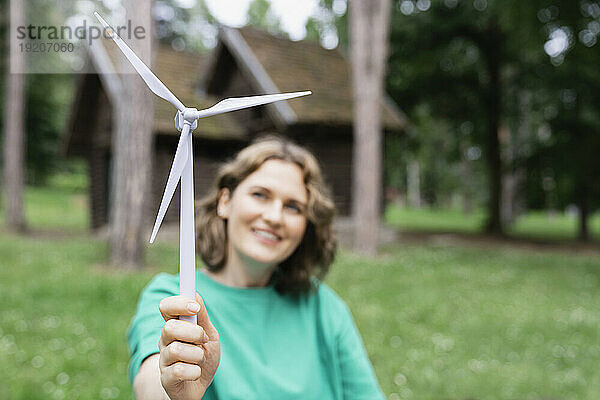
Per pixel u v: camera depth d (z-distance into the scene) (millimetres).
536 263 11258
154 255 9812
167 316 882
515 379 4309
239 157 1573
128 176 8500
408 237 16422
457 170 39344
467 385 4113
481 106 19422
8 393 3561
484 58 18375
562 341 5473
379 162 11094
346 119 13648
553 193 17953
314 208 1534
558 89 17516
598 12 13109
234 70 14828
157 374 1149
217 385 1356
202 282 1520
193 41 32812
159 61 15500
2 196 22828
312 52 15375
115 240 8578
